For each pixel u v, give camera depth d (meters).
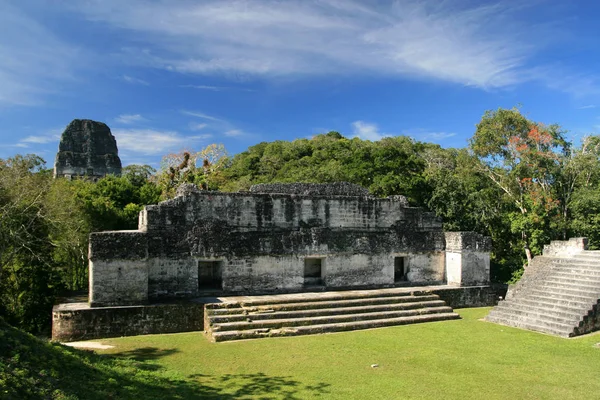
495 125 27.22
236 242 16.09
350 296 15.94
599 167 25.58
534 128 25.53
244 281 16.12
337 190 18.53
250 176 40.56
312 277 17.84
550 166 24.44
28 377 7.10
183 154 41.81
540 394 8.63
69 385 7.44
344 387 8.88
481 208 25.08
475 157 29.17
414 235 19.05
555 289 14.95
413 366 10.34
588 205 22.12
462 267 18.56
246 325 13.19
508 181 26.45
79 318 12.99
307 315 14.31
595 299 13.69
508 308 15.28
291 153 46.19
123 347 11.90
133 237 14.04
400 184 26.47
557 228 22.22
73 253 24.20
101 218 25.64
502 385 9.11
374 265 18.19
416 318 15.09
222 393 8.41
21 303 17.80
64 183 26.69
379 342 12.45
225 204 16.12
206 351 11.49
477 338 12.92
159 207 15.19
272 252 16.53
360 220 18.19
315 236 17.25
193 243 15.46
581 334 13.19
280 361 10.64
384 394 8.52
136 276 14.01
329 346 12.00
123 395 7.70
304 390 8.66
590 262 15.24
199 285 16.42
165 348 11.81
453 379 9.45
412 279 18.98
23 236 18.22
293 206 17.12
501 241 25.92
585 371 10.01
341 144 47.50
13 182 19.20
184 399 7.96
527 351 11.57
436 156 46.19
